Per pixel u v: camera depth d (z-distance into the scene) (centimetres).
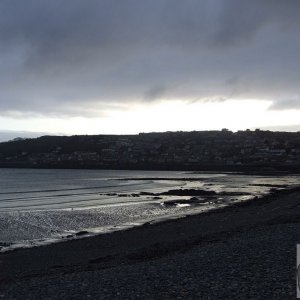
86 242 2631
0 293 1287
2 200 5684
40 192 7125
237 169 18750
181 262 1505
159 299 1077
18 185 9119
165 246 2153
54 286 1311
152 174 15875
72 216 3931
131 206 4834
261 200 5184
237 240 1933
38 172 17012
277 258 1412
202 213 4078
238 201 5506
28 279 1592
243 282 1158
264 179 11775
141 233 2894
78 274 1523
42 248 2473
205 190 7325
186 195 6538
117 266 1703
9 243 2688
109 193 6850
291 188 7438
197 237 2359
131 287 1207
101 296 1144
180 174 15888
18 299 1194
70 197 6103
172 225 3231
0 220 3647
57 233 3078
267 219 3019
